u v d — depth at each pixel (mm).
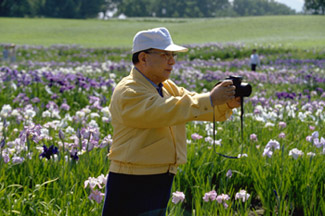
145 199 3391
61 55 38281
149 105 3164
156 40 3396
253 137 6621
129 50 41094
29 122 7137
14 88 11859
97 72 18969
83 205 4453
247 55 38469
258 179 5449
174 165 3490
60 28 85625
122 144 3393
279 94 11156
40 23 97312
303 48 41469
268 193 5059
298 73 21812
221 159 6152
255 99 10414
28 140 5512
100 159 5625
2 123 6684
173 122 3127
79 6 155125
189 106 3082
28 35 71375
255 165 5879
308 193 4984
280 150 6547
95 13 160250
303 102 11656
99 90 12867
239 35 67562
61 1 150500
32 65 23000
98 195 4070
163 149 3371
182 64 26719
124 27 88062
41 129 6320
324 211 4695
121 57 35656
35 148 6027
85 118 7609
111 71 18984
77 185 4953
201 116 3211
